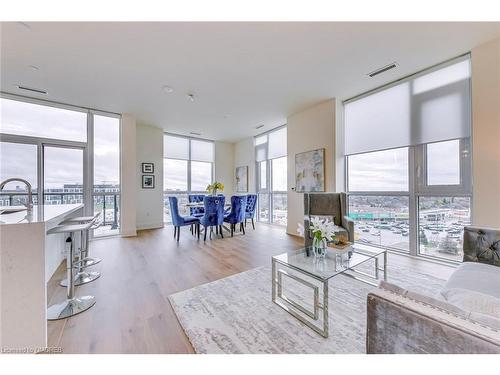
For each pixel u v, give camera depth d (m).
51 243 2.65
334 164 4.04
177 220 4.31
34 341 1.38
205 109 4.56
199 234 4.78
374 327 0.76
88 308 1.90
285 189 5.88
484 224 2.44
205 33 2.27
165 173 6.47
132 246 3.93
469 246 1.81
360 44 2.47
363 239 3.93
